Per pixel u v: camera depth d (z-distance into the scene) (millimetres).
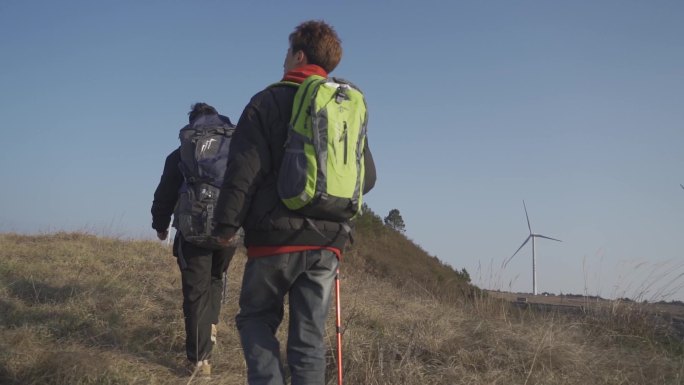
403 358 4301
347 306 5922
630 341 5625
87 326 4633
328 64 3008
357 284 8148
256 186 2664
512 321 5805
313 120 2631
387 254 17016
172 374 3996
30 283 5656
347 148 2680
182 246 4051
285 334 4934
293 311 2793
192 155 3898
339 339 2861
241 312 2836
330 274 2797
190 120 4156
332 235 2746
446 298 7703
